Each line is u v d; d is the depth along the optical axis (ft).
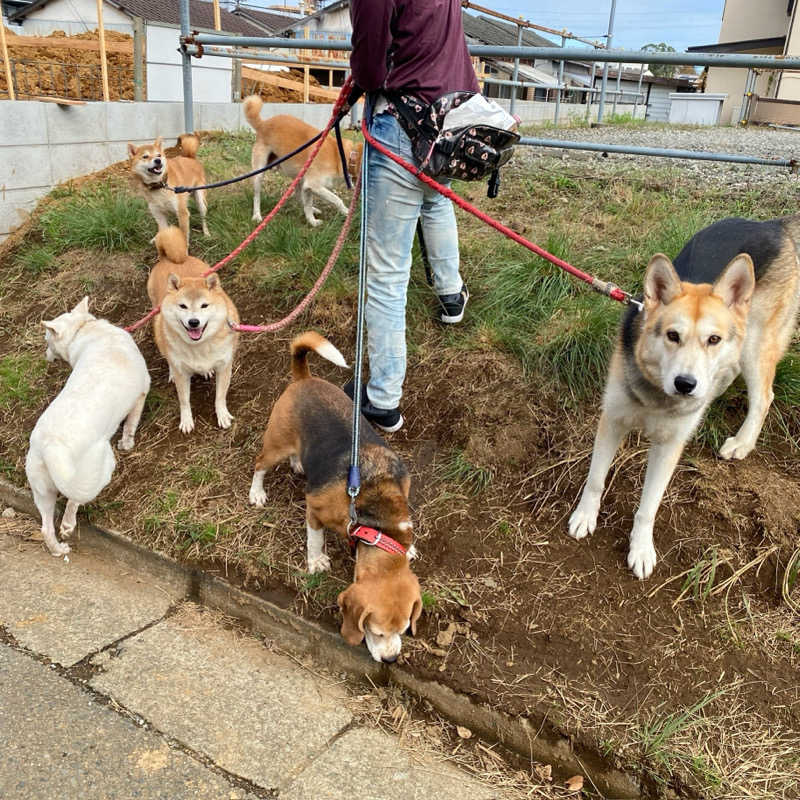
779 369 12.62
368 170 11.16
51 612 10.75
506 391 13.10
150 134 26.08
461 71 10.98
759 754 8.12
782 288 10.98
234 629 10.67
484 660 9.35
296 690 9.55
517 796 8.14
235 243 18.12
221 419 13.74
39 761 8.10
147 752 8.32
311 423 10.93
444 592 10.26
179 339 12.91
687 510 10.98
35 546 12.59
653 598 10.02
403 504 9.90
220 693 9.36
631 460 11.83
